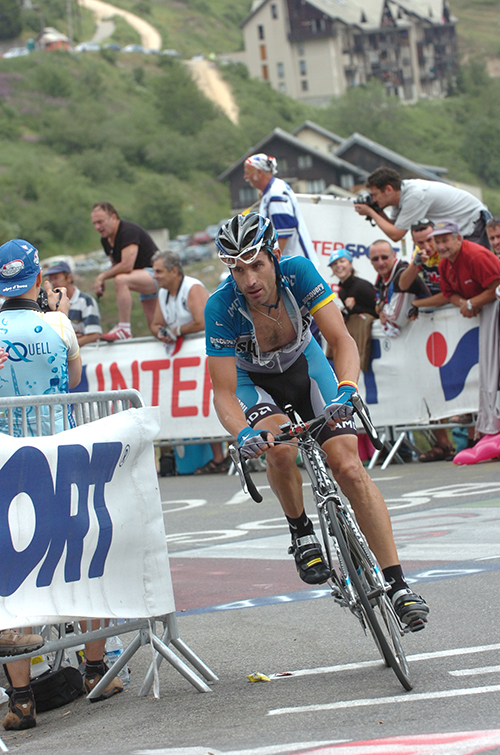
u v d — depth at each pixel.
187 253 167.88
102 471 6.42
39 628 6.55
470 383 16.38
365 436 18.12
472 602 7.58
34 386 7.00
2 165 187.00
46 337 7.05
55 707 6.54
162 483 19.41
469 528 10.73
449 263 15.59
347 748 4.59
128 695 6.54
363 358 17.52
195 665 6.57
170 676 6.90
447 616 7.28
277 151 172.25
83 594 6.23
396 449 17.38
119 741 5.38
